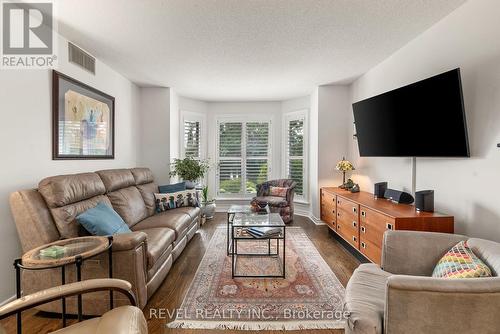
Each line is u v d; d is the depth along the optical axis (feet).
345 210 10.32
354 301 4.39
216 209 17.93
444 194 7.48
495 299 3.49
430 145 7.36
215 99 17.42
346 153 14.21
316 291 7.29
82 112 9.29
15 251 6.63
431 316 3.61
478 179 6.39
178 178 15.61
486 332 3.52
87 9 6.79
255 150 18.03
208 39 8.56
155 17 7.19
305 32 8.13
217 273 8.43
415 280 3.71
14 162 6.64
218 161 18.19
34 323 5.86
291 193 15.05
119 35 8.25
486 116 6.17
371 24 7.68
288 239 11.88
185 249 10.61
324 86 14.11
